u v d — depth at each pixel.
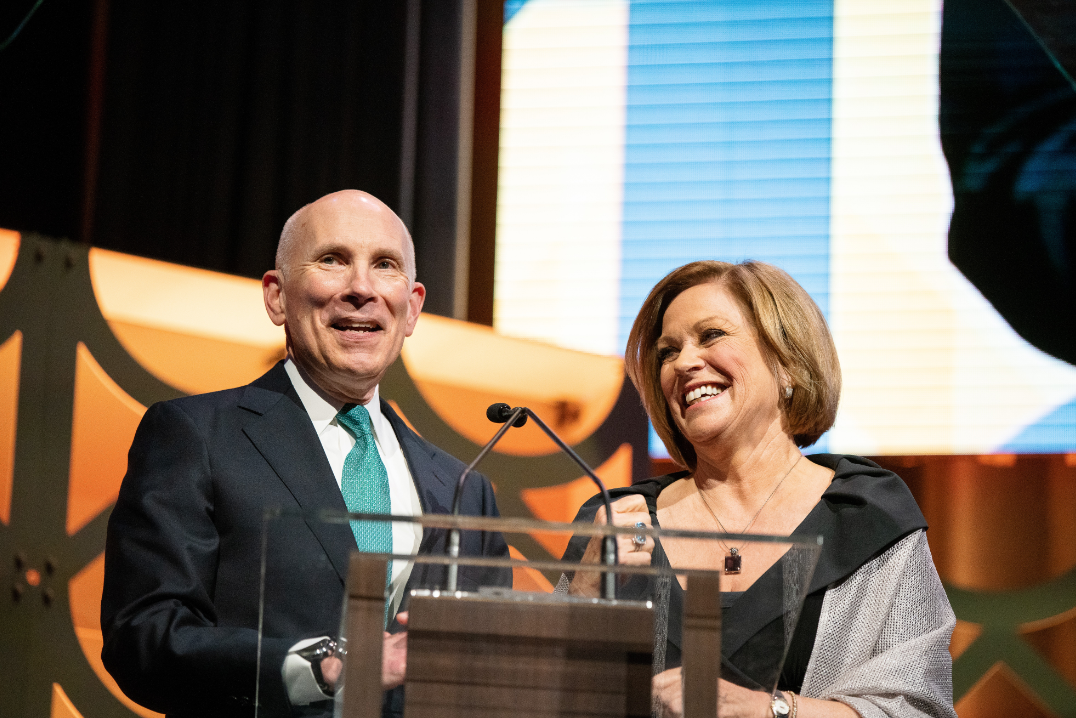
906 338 6.49
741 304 3.36
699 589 2.05
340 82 6.74
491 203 6.93
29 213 6.34
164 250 6.53
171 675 2.68
